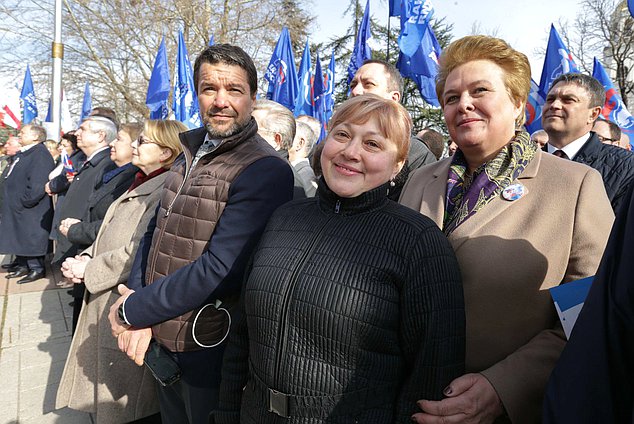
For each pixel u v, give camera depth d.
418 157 2.64
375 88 2.65
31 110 10.95
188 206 1.89
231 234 1.76
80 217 4.39
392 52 17.97
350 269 1.29
